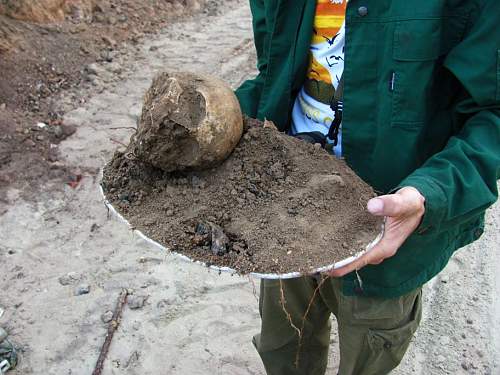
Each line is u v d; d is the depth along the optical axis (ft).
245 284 10.76
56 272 11.07
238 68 18.58
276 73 6.20
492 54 4.82
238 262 4.76
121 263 11.22
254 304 10.37
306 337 7.36
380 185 5.71
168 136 5.18
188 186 5.43
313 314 7.10
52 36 18.06
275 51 6.09
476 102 5.03
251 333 9.83
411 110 5.25
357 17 5.25
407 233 4.75
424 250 5.70
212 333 9.83
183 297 10.49
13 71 16.21
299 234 4.87
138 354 9.50
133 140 5.47
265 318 7.24
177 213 5.23
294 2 5.86
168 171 5.44
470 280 10.90
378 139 5.50
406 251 5.62
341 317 6.36
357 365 6.57
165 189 5.46
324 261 4.68
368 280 5.84
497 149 4.90
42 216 12.36
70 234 11.93
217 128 5.17
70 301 10.46
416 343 9.71
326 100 5.90
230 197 5.27
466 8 4.98
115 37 19.63
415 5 5.00
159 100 5.22
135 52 19.19
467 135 5.05
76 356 9.52
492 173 4.84
